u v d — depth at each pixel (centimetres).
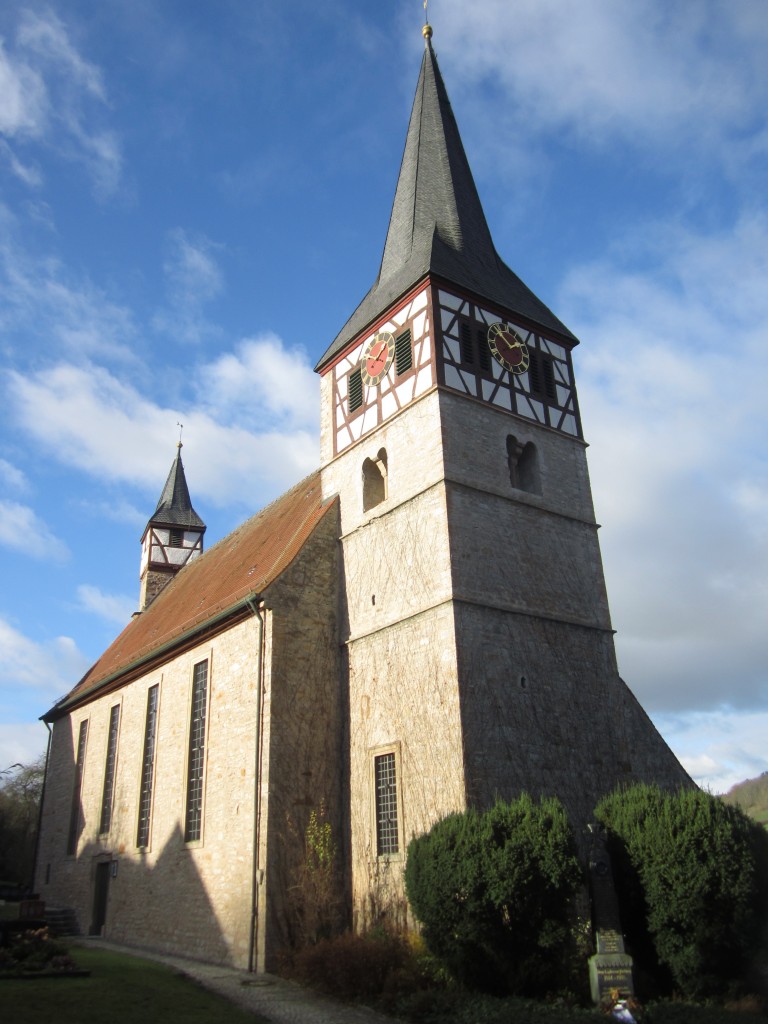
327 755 2267
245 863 2117
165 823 2552
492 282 2681
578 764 2131
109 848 2870
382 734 2180
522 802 1634
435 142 3017
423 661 2119
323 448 2748
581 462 2600
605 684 2303
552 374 2662
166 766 2636
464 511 2222
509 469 2436
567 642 2270
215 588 3064
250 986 1786
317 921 2017
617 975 1495
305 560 2438
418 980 1616
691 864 1529
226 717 2370
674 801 1619
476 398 2405
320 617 2400
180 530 4709
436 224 2791
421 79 3209
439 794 1972
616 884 1622
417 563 2230
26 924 1969
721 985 1524
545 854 1547
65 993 1535
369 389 2606
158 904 2467
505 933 1538
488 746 1989
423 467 2305
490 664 2081
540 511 2400
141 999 1550
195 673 2616
